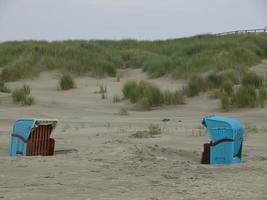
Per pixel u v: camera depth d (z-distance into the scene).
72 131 20.39
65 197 9.16
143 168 12.25
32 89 33.56
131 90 29.34
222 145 14.05
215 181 10.94
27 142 14.83
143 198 9.18
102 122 23.27
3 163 12.47
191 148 16.58
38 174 11.22
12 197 9.03
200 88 30.05
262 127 21.25
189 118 24.36
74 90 33.09
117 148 15.30
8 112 25.62
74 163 12.58
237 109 25.86
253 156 15.23
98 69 39.50
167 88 33.06
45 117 24.75
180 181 10.88
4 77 36.81
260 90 27.92
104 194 9.47
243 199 9.28
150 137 18.75
